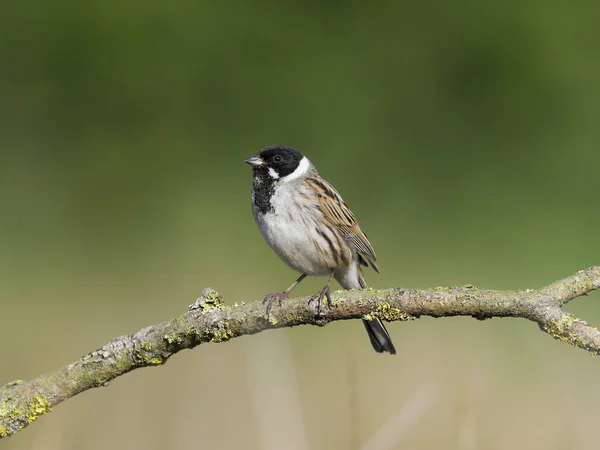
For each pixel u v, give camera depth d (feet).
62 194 60.54
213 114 65.67
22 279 47.44
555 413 30.25
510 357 35.01
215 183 63.05
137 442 28.09
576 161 62.44
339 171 63.72
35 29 65.62
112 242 54.49
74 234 55.31
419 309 15.15
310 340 37.17
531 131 63.31
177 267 50.14
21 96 64.69
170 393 31.55
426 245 53.01
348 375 20.90
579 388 32.09
